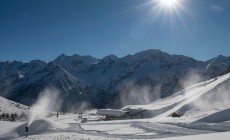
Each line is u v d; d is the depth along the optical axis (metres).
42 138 55.50
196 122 63.62
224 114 64.25
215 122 61.44
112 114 137.62
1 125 88.06
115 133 60.69
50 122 74.06
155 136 52.56
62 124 78.00
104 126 77.06
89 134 61.16
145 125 69.31
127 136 55.12
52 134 62.06
